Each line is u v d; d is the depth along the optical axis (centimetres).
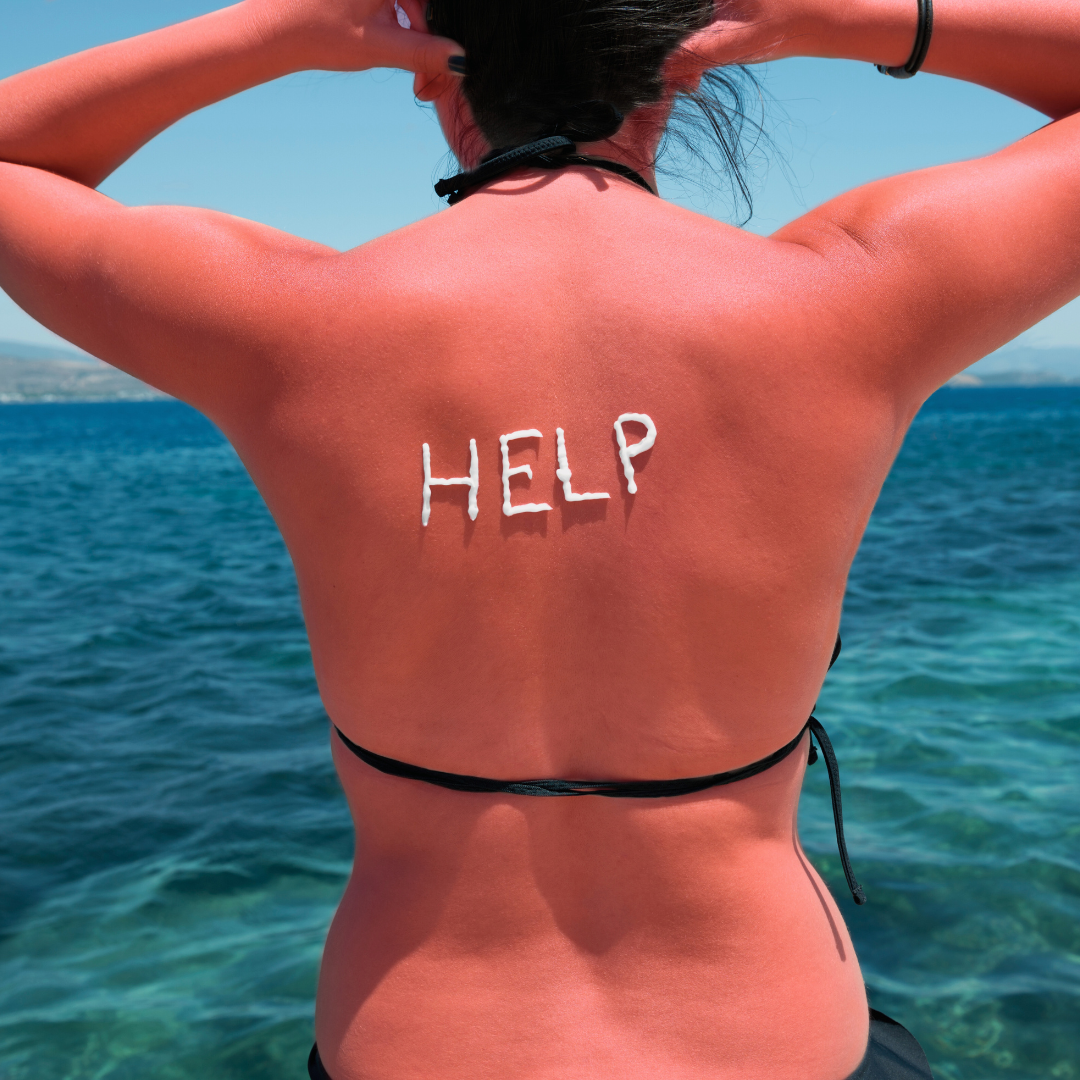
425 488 82
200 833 427
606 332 82
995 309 81
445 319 82
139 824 437
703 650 83
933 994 293
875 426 83
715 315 81
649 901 88
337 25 93
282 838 420
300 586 89
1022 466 2036
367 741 90
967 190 83
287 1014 296
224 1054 279
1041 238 82
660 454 81
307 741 540
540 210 86
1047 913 332
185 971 322
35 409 11669
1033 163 84
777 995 89
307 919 354
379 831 93
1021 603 788
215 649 740
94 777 492
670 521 82
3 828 433
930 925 328
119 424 6000
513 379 82
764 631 83
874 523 1258
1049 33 98
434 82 98
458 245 85
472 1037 88
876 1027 106
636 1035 88
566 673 85
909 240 81
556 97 89
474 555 83
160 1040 286
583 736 87
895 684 583
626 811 88
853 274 82
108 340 88
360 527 83
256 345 83
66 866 398
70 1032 290
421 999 89
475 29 90
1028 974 300
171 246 85
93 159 100
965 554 1016
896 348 81
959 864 366
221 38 95
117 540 1335
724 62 97
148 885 381
